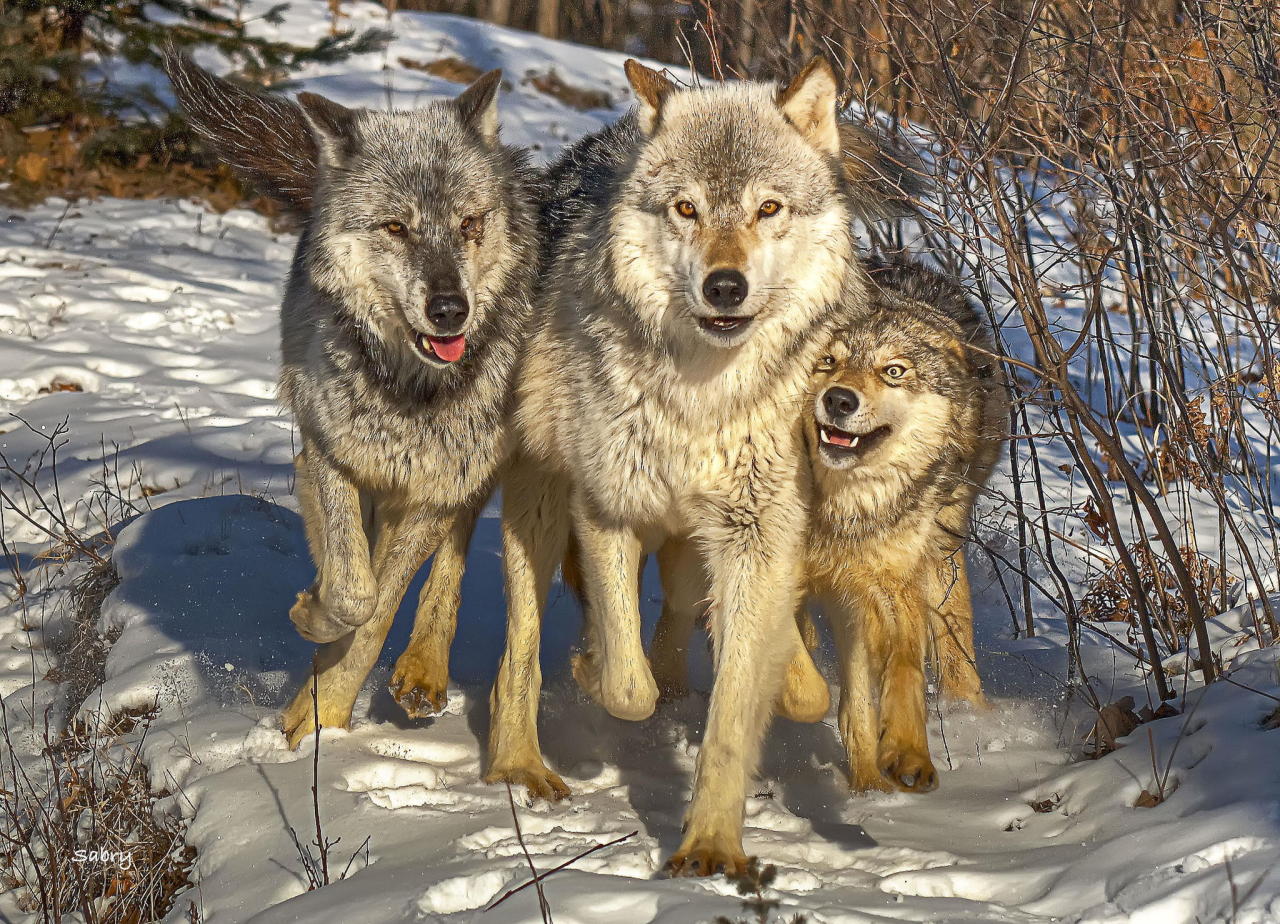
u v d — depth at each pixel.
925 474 9.45
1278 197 10.97
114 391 18.92
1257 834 6.96
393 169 9.48
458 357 9.26
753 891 7.02
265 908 7.39
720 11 14.38
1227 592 12.67
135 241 24.98
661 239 8.51
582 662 9.42
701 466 8.65
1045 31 10.93
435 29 37.00
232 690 10.69
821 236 8.84
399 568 9.88
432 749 9.68
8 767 10.15
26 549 14.49
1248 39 10.86
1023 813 8.52
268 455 16.77
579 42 47.97
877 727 9.24
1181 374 13.20
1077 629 11.05
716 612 8.75
